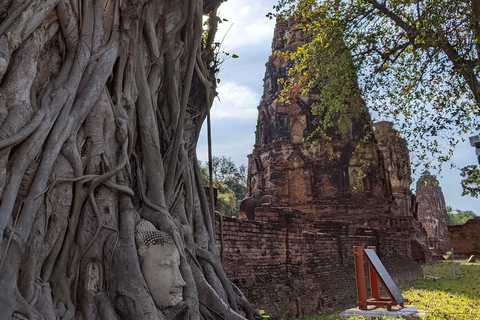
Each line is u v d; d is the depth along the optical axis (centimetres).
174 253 591
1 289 446
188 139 830
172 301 571
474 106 1213
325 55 1403
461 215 9231
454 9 1115
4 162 486
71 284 550
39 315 461
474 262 4253
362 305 1273
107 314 534
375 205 3512
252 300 1285
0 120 500
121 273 554
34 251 500
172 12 770
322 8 1393
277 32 4009
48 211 524
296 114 3741
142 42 709
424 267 3781
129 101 655
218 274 732
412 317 1170
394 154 5216
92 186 577
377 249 2494
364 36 1358
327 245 1853
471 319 1138
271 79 3950
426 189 7375
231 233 1261
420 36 1177
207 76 880
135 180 671
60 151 552
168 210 693
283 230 1505
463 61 1152
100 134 600
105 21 638
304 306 1552
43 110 533
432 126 1286
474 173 1202
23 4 523
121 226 591
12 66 522
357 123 3688
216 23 918
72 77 572
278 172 3700
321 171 3600
